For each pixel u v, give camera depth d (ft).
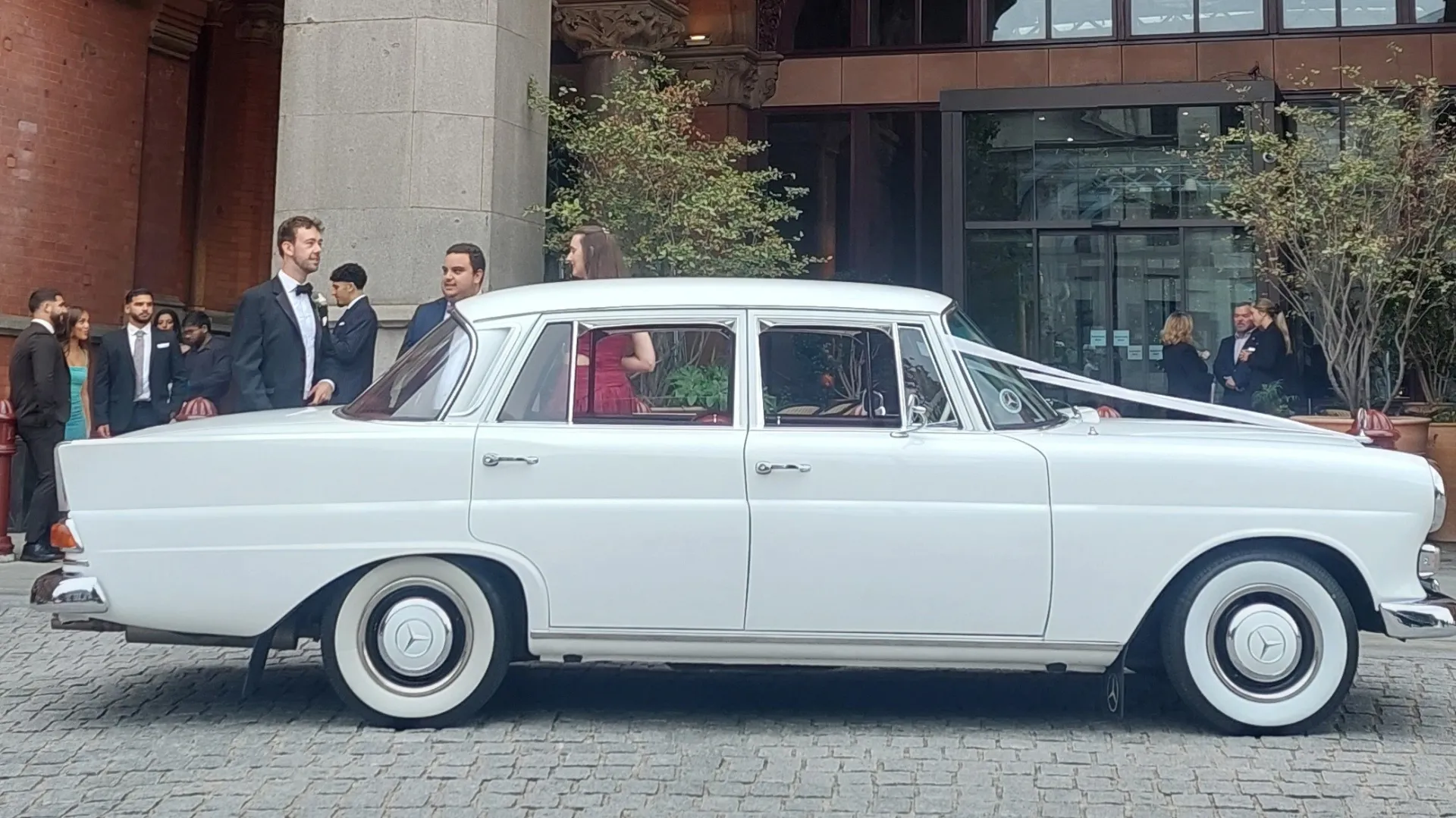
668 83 42.22
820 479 16.98
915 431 17.26
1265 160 39.88
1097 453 17.12
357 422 17.78
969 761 16.33
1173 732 17.71
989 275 52.01
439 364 18.03
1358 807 14.66
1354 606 18.06
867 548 16.93
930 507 16.94
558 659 17.58
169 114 44.14
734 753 16.63
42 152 38.63
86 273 40.29
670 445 17.12
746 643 17.06
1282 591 17.38
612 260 22.61
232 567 17.01
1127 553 16.99
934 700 19.57
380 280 32.96
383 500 17.10
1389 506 17.24
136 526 17.02
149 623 17.04
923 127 55.77
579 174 36.65
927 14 55.77
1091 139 51.39
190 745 16.84
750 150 36.60
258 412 19.90
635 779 15.51
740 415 17.39
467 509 17.04
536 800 14.74
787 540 16.92
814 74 56.29
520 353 17.67
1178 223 50.31
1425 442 36.17
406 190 32.91
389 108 33.09
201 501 17.06
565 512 17.04
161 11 43.09
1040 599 16.97
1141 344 50.70
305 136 33.53
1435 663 22.17
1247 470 17.16
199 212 51.37
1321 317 37.01
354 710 17.79
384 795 14.85
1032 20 54.75
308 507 17.07
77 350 36.40
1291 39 52.08
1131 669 18.24
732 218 35.32
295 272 24.39
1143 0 53.57
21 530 37.73
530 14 35.27
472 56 33.24
